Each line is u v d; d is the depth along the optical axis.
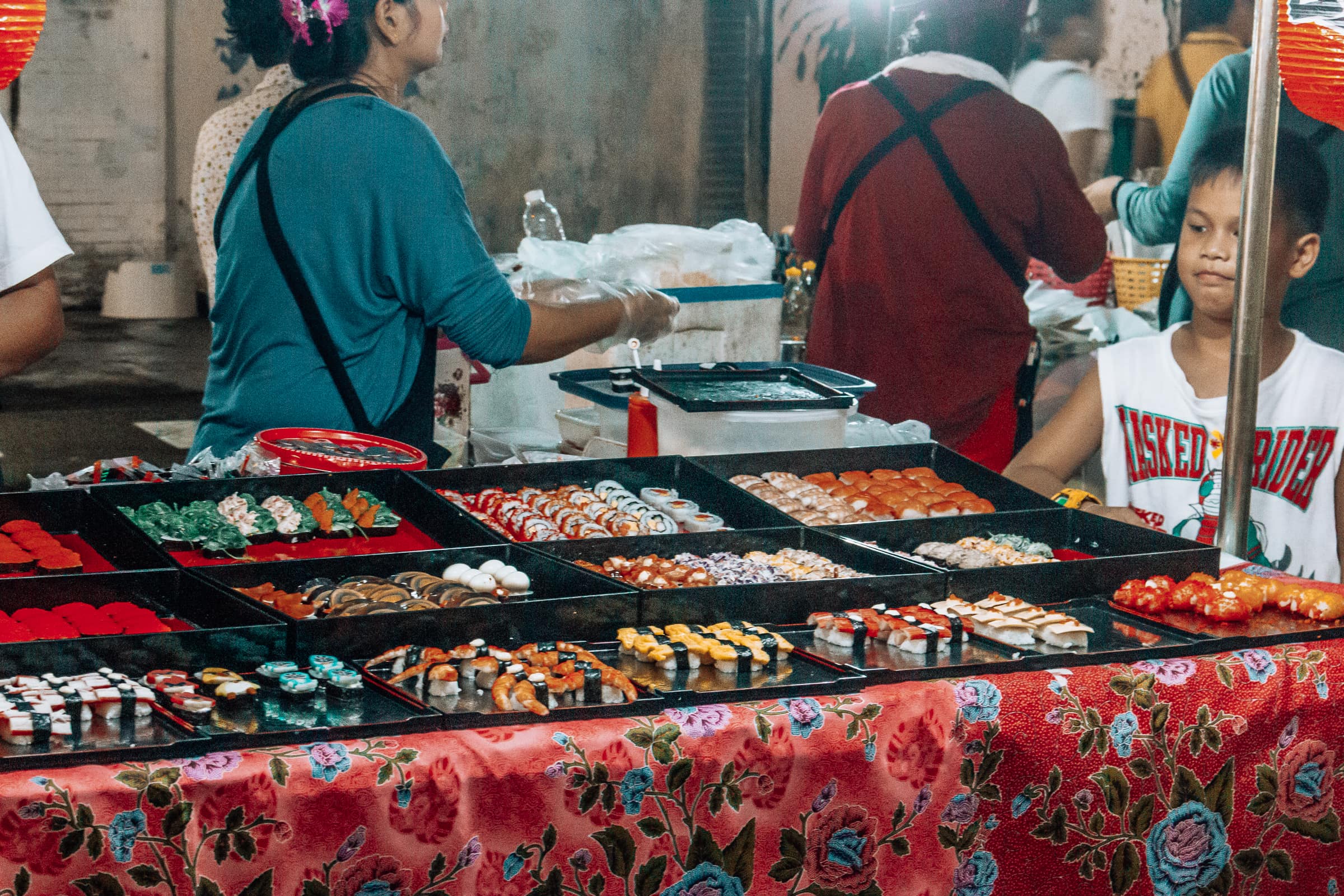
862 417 3.09
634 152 6.30
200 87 8.27
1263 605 2.08
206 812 1.36
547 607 1.81
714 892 1.59
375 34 2.71
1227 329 3.74
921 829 1.69
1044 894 1.79
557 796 1.50
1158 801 1.82
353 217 2.60
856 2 4.88
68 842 1.31
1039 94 3.99
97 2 8.16
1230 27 3.70
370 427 2.73
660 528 2.32
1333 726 1.92
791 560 2.18
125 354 7.95
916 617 1.89
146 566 1.98
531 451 3.36
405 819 1.44
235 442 2.75
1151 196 3.85
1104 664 1.83
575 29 6.29
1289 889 1.94
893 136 4.16
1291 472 3.72
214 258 3.28
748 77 5.83
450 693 1.62
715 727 1.57
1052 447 4.06
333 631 1.69
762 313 3.70
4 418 6.73
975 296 4.17
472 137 6.44
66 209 8.40
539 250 3.61
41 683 1.52
